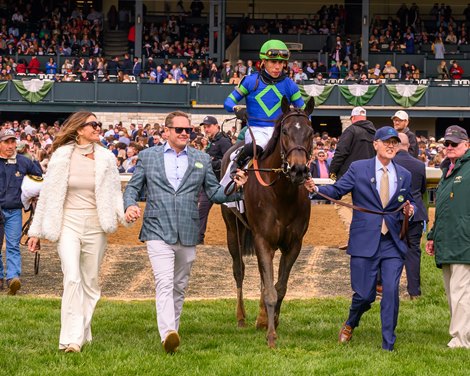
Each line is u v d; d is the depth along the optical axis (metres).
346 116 31.14
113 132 25.05
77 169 7.54
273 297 7.73
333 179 10.26
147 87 31.50
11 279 10.41
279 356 7.30
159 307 7.37
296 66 32.06
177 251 7.60
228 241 9.04
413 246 9.94
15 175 10.50
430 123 33.03
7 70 32.19
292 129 7.56
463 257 7.75
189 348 7.57
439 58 34.78
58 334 8.10
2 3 38.03
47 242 13.52
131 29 36.25
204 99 31.50
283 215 7.87
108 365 6.95
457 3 39.91
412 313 9.28
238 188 7.83
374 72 33.31
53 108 31.50
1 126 26.97
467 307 7.78
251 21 38.25
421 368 6.92
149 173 7.65
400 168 7.83
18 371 6.82
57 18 37.25
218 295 10.34
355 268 7.75
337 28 37.16
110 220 7.53
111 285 10.77
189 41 36.38
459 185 7.81
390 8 39.62
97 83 31.41
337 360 7.13
